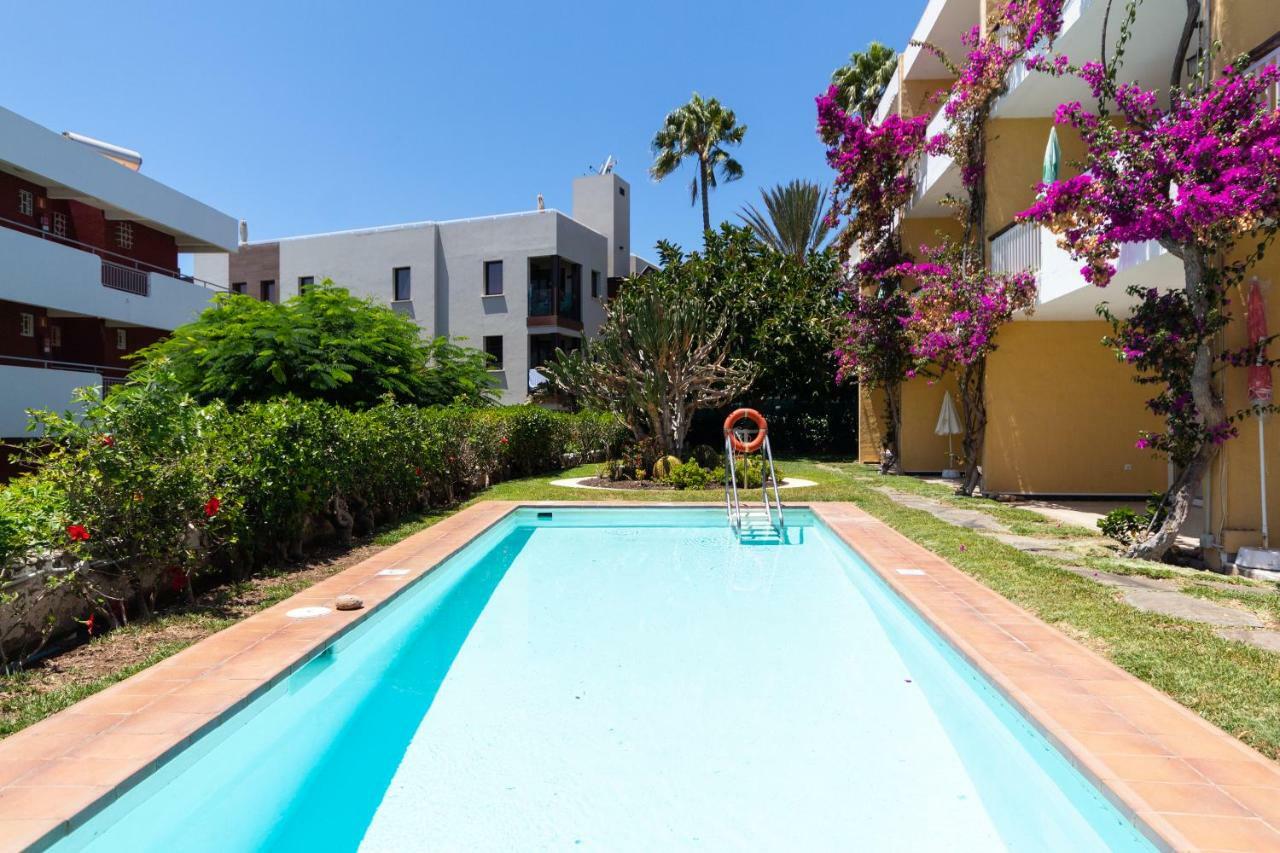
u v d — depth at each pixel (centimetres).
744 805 307
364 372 1605
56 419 466
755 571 756
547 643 524
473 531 856
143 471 486
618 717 395
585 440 1964
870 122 1970
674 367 1370
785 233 2759
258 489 613
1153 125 614
